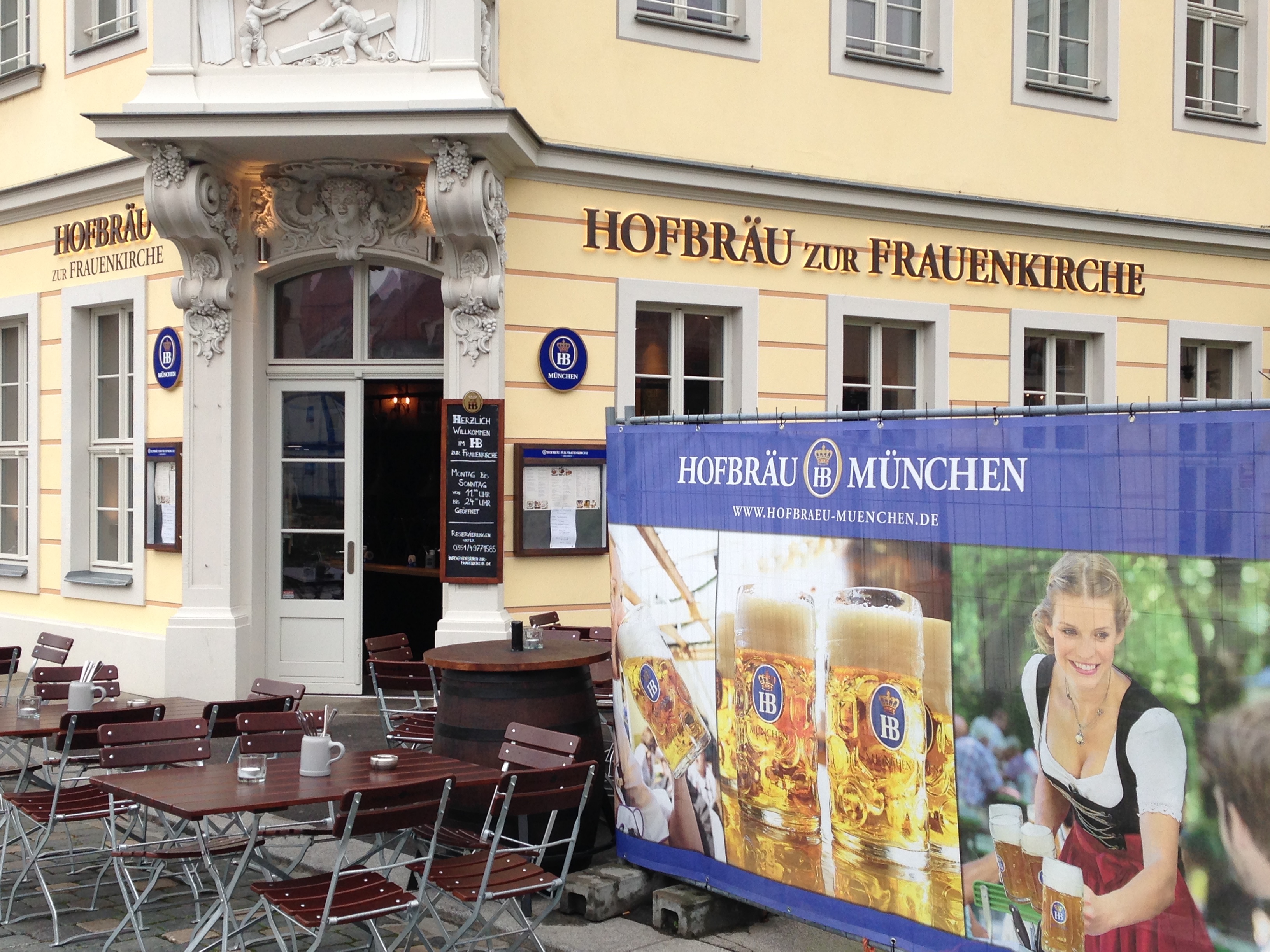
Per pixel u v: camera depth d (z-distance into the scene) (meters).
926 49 11.73
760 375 10.77
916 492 4.51
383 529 10.31
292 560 10.05
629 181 10.11
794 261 10.93
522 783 4.89
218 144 8.91
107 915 5.69
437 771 5.24
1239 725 3.65
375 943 5.09
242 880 6.21
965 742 4.35
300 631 10.02
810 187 10.88
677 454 5.46
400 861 5.86
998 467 4.26
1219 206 13.38
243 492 9.79
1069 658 4.05
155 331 10.40
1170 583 3.81
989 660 4.28
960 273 11.73
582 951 5.19
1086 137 12.50
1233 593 3.67
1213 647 3.71
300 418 10.02
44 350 11.60
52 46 11.38
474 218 8.94
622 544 5.73
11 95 11.80
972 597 4.34
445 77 8.76
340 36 8.85
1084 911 4.00
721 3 10.80
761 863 5.10
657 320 10.49
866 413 4.66
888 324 11.65
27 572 11.83
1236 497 3.66
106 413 11.36
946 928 4.41
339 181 9.48
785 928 5.46
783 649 5.00
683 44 10.35
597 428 10.01
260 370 9.88
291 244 9.64
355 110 8.57
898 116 11.43
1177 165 13.09
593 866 5.87
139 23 10.51
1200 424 3.75
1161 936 3.81
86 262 11.08
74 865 6.39
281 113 8.60
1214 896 3.70
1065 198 12.39
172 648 9.56
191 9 8.90
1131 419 3.91
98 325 11.35
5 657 8.35
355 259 9.62
